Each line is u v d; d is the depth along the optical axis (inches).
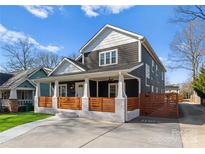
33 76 998.4
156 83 959.6
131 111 523.8
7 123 463.2
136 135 334.3
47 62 1925.4
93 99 534.3
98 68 716.7
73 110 581.3
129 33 665.6
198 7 611.2
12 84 933.2
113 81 690.2
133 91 642.2
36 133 352.8
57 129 384.2
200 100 1229.7
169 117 560.1
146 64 724.7
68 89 785.6
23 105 906.1
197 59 1455.5
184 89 2278.5
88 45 780.0
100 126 415.2
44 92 1017.5
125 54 673.6
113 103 492.1
